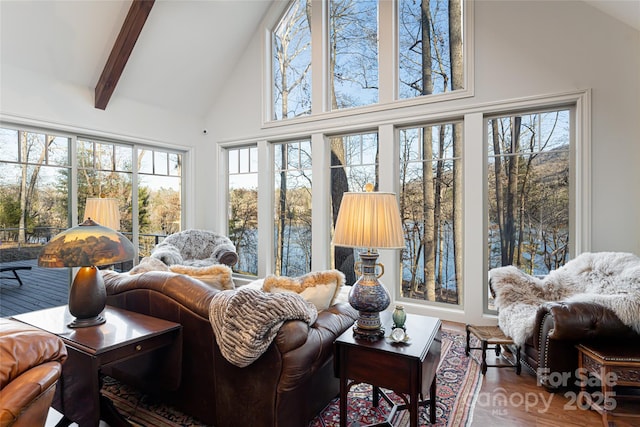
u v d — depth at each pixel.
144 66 4.37
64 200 4.00
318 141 4.42
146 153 4.87
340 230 1.71
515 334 2.39
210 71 4.99
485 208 3.54
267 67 4.91
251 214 5.18
